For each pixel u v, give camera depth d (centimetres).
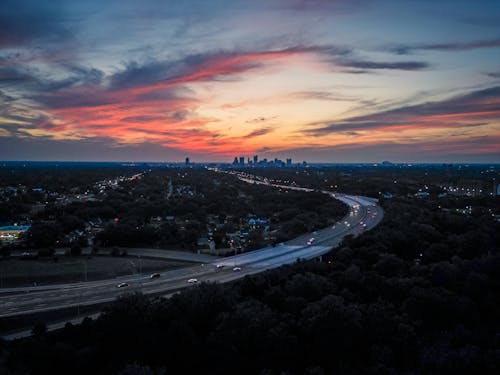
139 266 13388
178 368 7419
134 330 7812
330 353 7569
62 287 11162
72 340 7850
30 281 11844
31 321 8844
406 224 16912
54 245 16450
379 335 8031
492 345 8000
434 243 14000
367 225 19500
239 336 7650
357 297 9794
